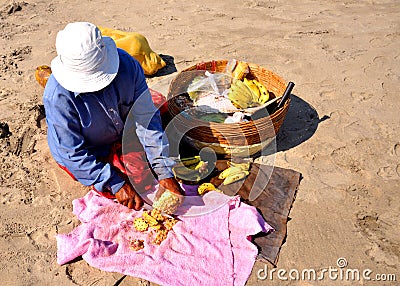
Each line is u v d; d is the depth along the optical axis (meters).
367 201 3.15
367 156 3.56
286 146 3.64
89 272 2.59
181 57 4.91
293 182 3.24
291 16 6.13
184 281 2.51
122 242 2.74
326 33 5.61
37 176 3.27
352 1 6.75
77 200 3.00
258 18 6.02
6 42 5.14
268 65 4.82
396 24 5.92
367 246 2.82
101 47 2.42
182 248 2.71
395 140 3.74
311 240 2.85
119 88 2.67
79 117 2.65
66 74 2.45
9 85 4.30
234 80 3.67
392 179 3.35
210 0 6.61
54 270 2.61
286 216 2.98
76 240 2.73
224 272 2.58
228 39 5.38
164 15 6.03
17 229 2.86
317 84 4.49
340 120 3.96
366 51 5.18
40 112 3.88
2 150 3.48
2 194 3.11
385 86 4.49
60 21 5.75
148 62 4.41
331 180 3.32
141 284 2.52
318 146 3.64
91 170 2.72
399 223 2.99
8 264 2.63
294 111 4.05
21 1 6.28
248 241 2.76
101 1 6.47
